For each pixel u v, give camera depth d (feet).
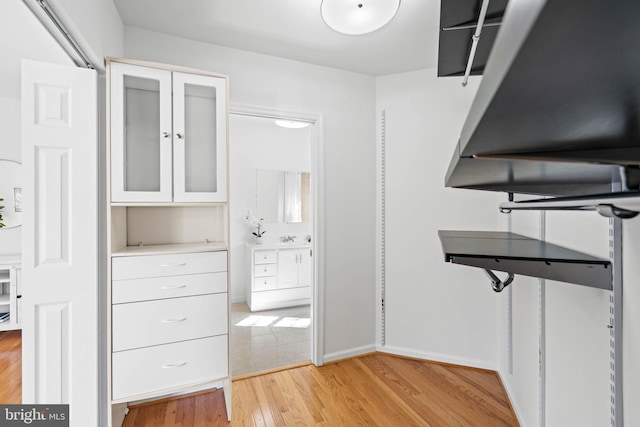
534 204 2.10
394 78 8.68
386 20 5.82
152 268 5.50
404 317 8.57
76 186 4.96
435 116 8.25
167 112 5.80
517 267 3.01
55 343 4.88
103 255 5.43
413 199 8.47
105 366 5.39
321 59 7.88
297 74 7.93
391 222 8.71
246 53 7.41
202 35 6.79
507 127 1.16
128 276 5.35
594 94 0.84
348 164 8.57
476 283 7.90
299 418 6.05
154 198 5.68
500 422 5.93
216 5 5.86
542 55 0.61
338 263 8.45
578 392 3.66
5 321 9.86
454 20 3.60
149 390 5.47
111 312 5.25
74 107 4.92
